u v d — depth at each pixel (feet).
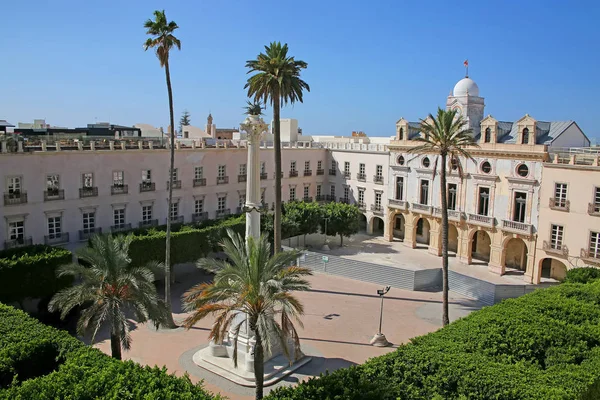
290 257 79.56
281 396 63.41
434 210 206.80
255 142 104.53
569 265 160.97
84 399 60.80
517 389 60.85
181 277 170.91
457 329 81.92
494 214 184.44
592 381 64.13
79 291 83.41
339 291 160.76
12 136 163.22
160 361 103.76
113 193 169.58
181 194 192.44
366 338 120.16
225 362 100.37
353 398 61.16
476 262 199.62
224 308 75.97
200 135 299.58
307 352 109.81
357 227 219.20
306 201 251.60
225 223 178.19
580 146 186.91
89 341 115.03
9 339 76.69
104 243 86.07
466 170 193.47
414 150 129.18
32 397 60.23
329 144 261.85
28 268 119.24
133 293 86.79
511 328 81.46
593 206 153.89
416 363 68.69
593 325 84.84
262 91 141.38
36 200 149.79
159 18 119.34
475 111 203.82
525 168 173.99
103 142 175.73
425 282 167.63
